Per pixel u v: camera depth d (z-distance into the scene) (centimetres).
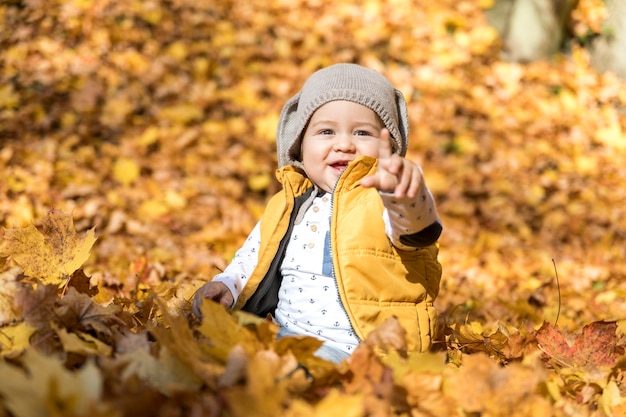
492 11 1069
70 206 666
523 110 948
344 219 267
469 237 722
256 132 834
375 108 290
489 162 859
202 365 191
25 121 786
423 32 1027
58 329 220
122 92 856
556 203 812
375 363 201
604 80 999
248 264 285
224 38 965
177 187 740
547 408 197
